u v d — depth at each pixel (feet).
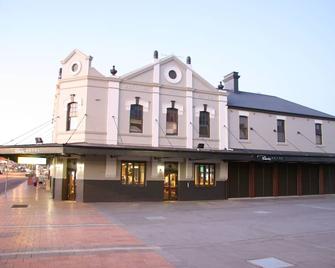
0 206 62.23
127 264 26.84
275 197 92.63
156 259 28.58
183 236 38.60
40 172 192.03
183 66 84.23
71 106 76.38
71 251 30.32
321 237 39.29
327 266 27.58
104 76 75.82
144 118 78.74
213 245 34.55
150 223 47.06
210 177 85.35
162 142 79.71
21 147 69.21
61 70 80.94
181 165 81.82
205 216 55.06
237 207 68.64
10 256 28.32
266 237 38.93
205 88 86.58
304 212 61.46
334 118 107.04
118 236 37.50
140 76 79.30
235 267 26.94
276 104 104.12
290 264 28.07
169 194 80.69
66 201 73.31
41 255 28.81
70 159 77.30
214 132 86.38
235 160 83.56
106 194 73.67
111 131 74.95
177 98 82.58
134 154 69.51
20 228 40.78
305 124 101.91
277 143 95.96
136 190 76.23
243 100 99.86
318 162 95.66
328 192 103.30
